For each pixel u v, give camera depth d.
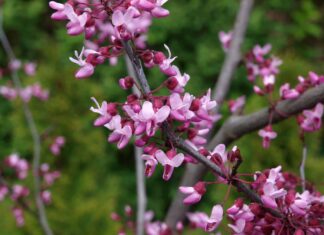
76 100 0.84
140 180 0.45
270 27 1.15
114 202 0.80
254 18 1.11
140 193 0.45
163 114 0.23
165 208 1.05
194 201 0.25
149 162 0.24
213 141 0.36
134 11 0.24
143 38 0.37
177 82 0.25
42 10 1.25
